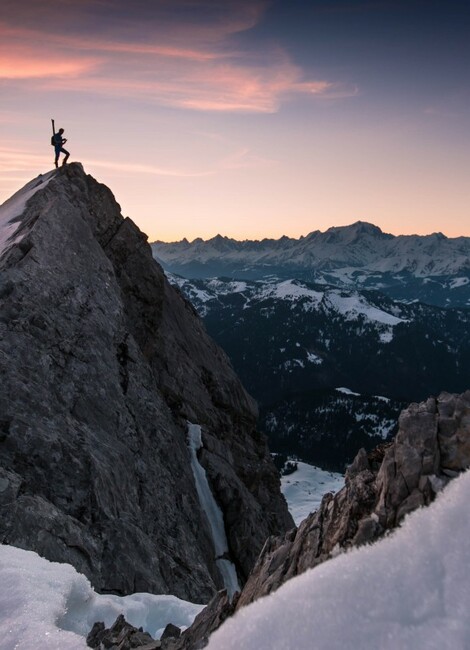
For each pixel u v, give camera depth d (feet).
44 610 28.19
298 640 11.30
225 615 28.53
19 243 106.93
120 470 90.68
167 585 80.59
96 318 110.73
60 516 70.54
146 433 109.60
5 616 27.58
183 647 29.01
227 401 160.15
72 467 80.33
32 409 83.76
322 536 25.53
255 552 123.65
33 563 36.32
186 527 103.14
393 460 21.79
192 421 139.74
